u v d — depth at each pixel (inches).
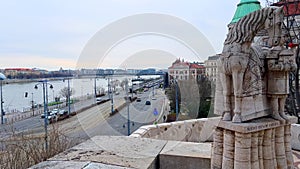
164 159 189.9
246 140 142.9
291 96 523.2
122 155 180.5
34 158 234.7
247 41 145.1
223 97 161.3
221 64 156.4
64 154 185.6
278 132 157.8
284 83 155.9
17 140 274.4
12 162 230.2
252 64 151.6
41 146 260.1
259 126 145.3
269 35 155.8
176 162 187.3
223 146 157.8
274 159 154.9
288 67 149.8
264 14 145.3
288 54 150.1
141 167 164.4
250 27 143.9
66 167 161.2
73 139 248.7
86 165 164.4
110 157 178.5
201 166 184.5
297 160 256.5
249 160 144.2
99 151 188.9
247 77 150.7
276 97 156.6
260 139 149.4
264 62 159.0
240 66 145.0
